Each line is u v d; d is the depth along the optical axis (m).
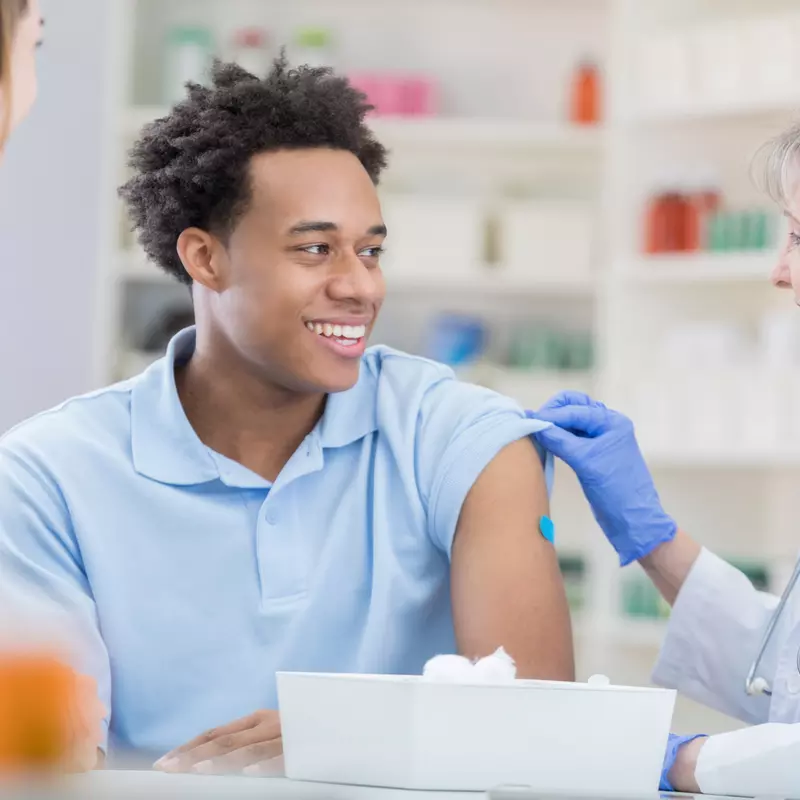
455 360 6.89
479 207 6.97
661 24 6.86
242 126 2.39
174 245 2.52
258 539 2.38
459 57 7.41
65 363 6.93
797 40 6.42
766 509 6.77
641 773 1.60
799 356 6.31
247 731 2.03
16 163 6.95
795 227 2.37
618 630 6.56
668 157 6.84
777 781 1.76
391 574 2.41
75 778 1.25
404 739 1.55
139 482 2.41
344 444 2.50
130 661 2.35
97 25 7.06
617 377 6.75
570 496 7.12
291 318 2.34
